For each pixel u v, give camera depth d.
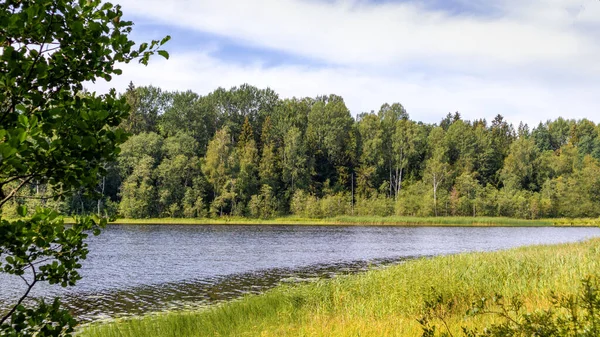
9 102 2.92
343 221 85.19
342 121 113.12
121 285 23.86
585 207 97.69
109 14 3.40
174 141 94.31
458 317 10.36
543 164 116.19
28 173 2.95
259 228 70.00
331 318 12.70
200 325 13.13
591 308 4.02
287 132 109.38
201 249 40.94
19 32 2.85
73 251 3.50
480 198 96.88
